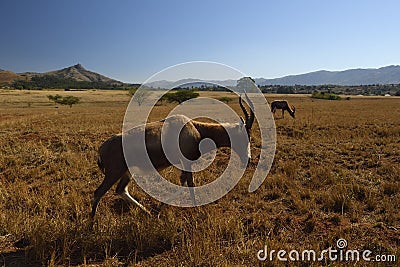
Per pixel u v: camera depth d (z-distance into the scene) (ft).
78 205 20.77
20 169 29.30
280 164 30.73
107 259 14.69
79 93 327.88
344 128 56.59
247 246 15.66
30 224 17.69
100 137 46.01
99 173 28.63
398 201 20.77
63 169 29.48
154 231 16.84
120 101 226.38
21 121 71.36
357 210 19.88
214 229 16.83
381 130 50.88
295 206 20.95
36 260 14.97
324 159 33.06
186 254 14.78
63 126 60.70
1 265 14.42
